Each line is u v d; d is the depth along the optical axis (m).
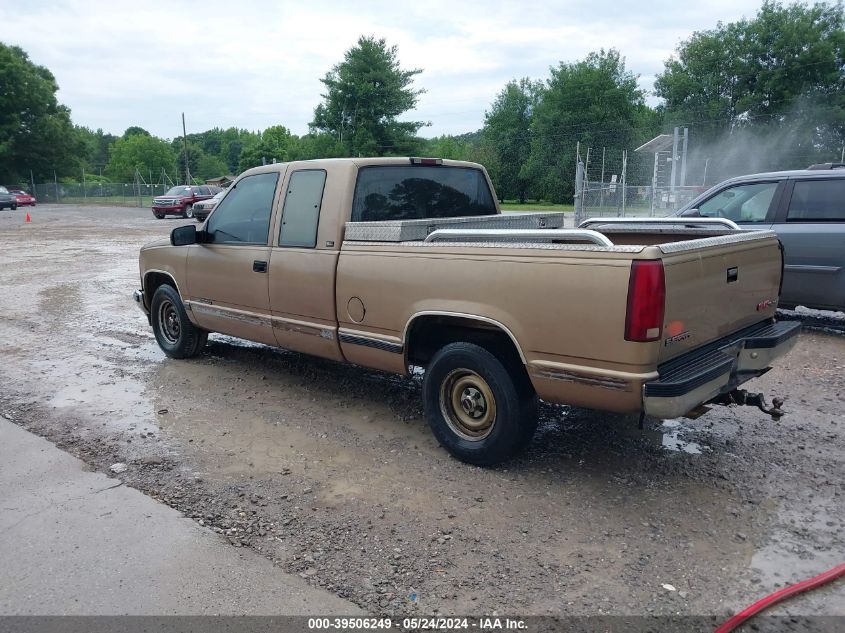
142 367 6.66
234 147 146.25
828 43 56.03
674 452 4.50
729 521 3.61
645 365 3.39
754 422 5.02
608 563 3.24
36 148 66.19
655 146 24.58
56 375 6.41
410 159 5.25
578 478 4.12
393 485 4.06
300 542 3.44
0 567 3.23
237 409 5.41
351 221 4.84
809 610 2.90
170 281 6.80
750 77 59.28
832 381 5.99
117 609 2.92
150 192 63.78
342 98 58.34
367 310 4.62
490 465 4.23
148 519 3.67
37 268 14.32
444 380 4.32
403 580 3.12
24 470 4.29
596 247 3.49
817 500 3.83
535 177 73.44
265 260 5.36
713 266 3.81
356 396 5.71
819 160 55.66
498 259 3.86
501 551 3.34
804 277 7.50
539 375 3.76
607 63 68.81
